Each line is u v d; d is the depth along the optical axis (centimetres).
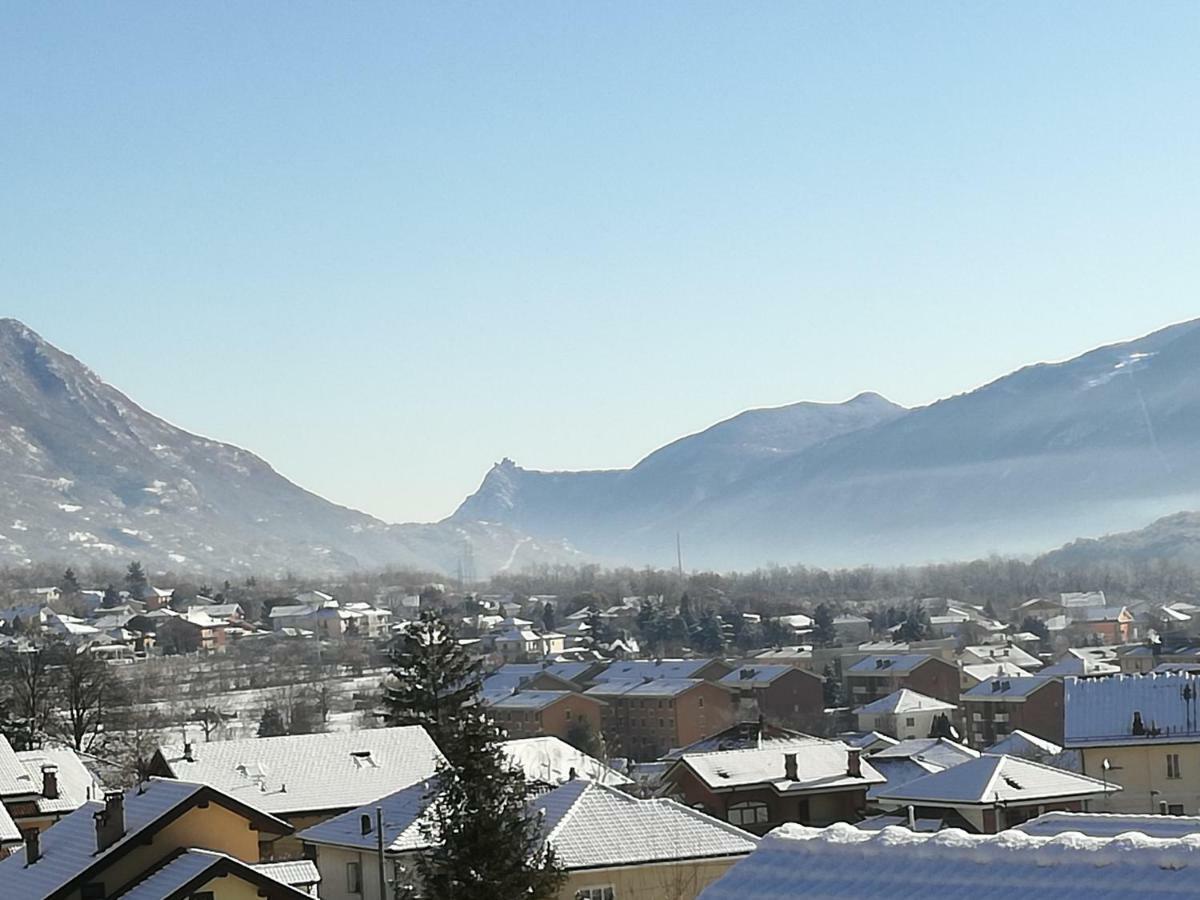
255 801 6781
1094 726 7631
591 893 4722
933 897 2042
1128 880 1930
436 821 4300
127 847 4725
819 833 2286
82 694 11975
